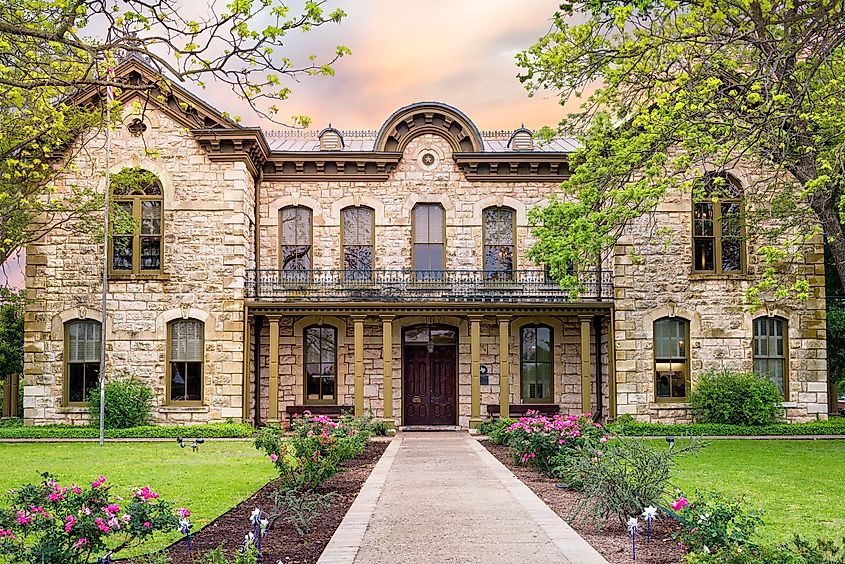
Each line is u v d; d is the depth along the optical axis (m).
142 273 24.11
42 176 19.42
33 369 24.09
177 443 21.45
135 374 24.02
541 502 12.05
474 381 24.55
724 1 14.10
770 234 20.23
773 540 9.44
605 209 18.12
